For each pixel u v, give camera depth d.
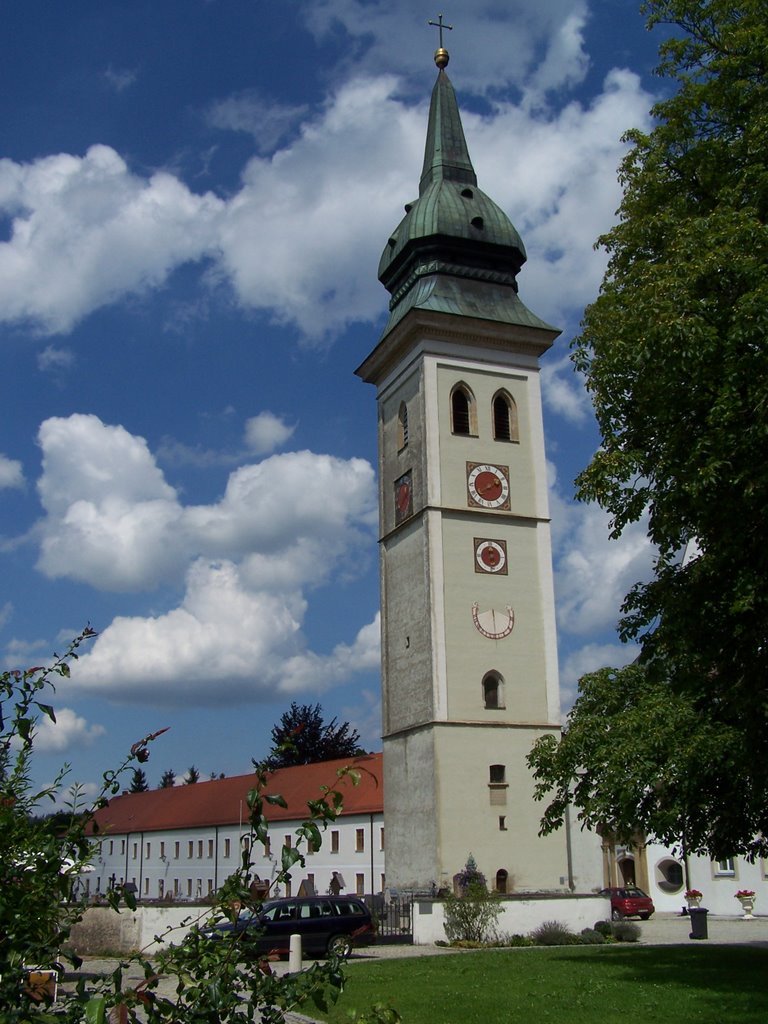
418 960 28.67
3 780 5.77
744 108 18.91
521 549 47.22
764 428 13.99
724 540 15.00
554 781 27.02
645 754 22.44
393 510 49.78
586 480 17.64
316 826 5.57
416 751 44.72
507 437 48.69
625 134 20.95
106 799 5.78
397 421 50.47
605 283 20.84
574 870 43.25
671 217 19.31
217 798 93.94
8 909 5.10
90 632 5.95
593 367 19.36
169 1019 5.19
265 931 5.71
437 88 54.34
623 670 27.23
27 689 5.80
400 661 47.12
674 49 20.16
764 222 17.00
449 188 51.47
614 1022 17.00
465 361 48.69
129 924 33.31
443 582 45.44
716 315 15.53
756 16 18.92
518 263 51.22
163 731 5.90
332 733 90.38
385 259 53.09
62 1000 5.23
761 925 44.94
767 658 15.37
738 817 21.62
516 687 45.25
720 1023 16.36
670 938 37.84
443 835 42.16
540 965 25.83
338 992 5.39
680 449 15.95
